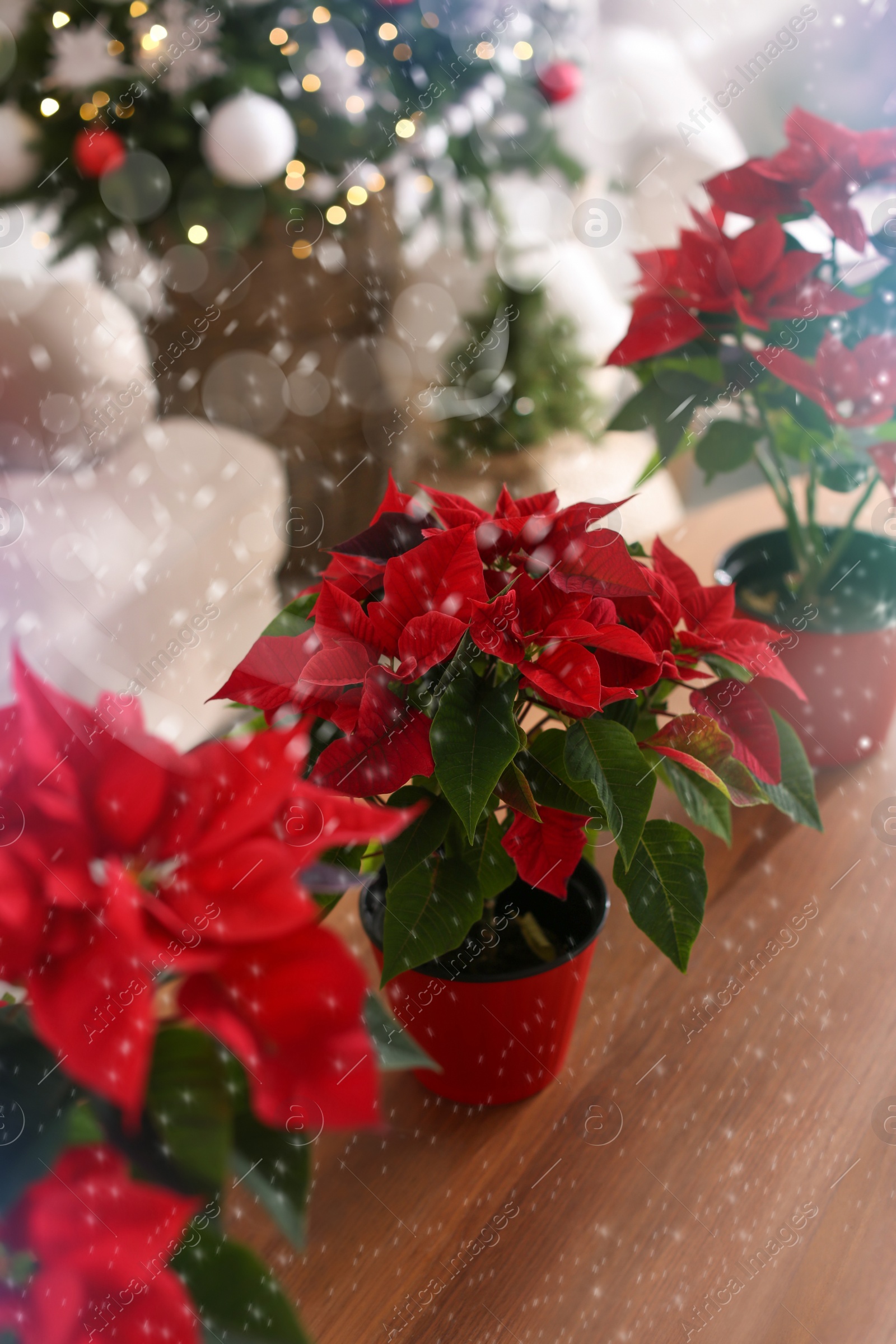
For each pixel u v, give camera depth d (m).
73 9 1.24
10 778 0.21
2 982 0.19
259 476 1.38
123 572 1.09
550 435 1.84
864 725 0.63
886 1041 0.46
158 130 1.29
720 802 0.43
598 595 0.38
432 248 1.75
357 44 1.34
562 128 1.51
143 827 0.21
